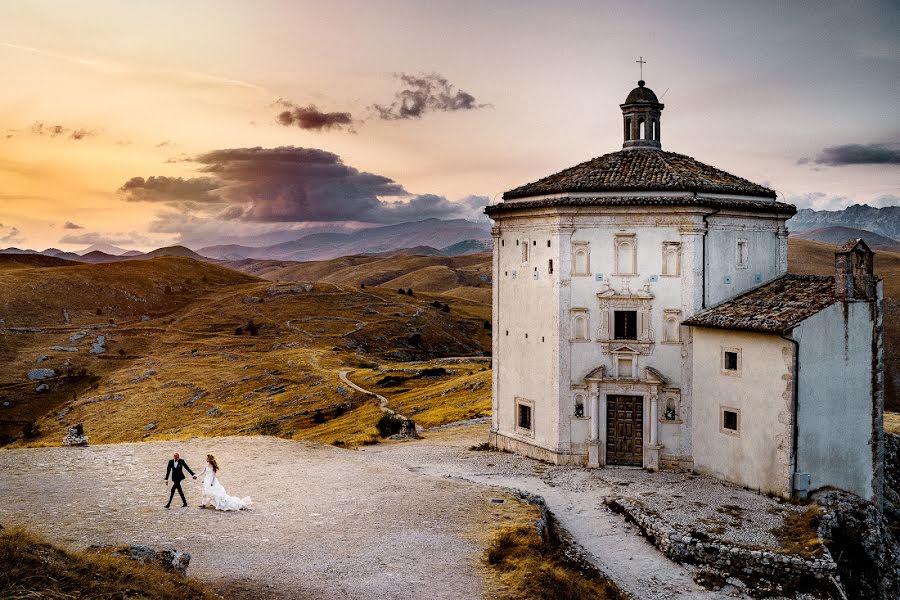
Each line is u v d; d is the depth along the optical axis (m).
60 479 37.31
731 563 32.28
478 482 41.12
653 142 54.62
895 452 48.94
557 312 46.81
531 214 48.97
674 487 41.56
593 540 34.88
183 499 32.69
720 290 46.34
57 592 17.81
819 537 33.56
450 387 107.00
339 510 32.81
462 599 23.44
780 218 49.28
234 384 175.12
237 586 23.14
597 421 46.44
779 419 39.47
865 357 41.84
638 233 46.06
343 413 120.88
